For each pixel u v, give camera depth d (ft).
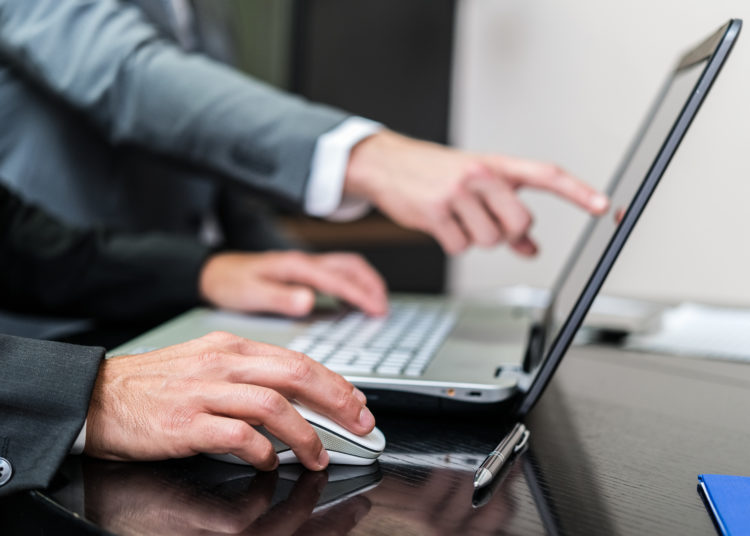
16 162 3.42
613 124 6.39
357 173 2.85
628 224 1.59
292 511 1.33
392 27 6.61
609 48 6.36
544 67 6.75
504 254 7.06
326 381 1.53
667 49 6.05
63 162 3.50
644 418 1.93
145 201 3.83
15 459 1.44
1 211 2.94
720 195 5.85
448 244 2.73
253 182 3.00
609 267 1.62
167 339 2.19
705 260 5.98
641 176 1.68
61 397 1.50
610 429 1.84
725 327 3.01
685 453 1.68
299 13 6.30
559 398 2.10
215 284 2.82
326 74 6.46
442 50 6.77
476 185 2.58
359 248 6.56
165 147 3.08
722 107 5.75
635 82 6.24
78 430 1.48
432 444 1.69
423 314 2.80
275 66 6.49
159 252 2.96
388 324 2.54
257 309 2.70
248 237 4.22
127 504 1.35
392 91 6.66
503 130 7.07
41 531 1.38
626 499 1.41
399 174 2.76
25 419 1.48
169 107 3.06
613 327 2.98
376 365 1.91
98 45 3.12
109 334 2.72
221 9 4.18
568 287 2.14
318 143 2.89
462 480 1.49
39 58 3.16
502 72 7.00
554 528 1.28
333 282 2.76
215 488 1.43
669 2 5.99
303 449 1.48
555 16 6.63
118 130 3.14
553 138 6.76
